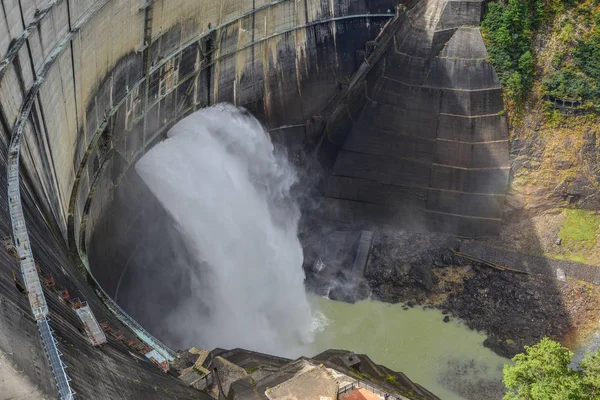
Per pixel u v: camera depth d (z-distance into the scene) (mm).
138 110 52688
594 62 66438
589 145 65750
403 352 57906
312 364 40312
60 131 39594
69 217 40000
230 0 59094
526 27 67625
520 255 64938
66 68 39938
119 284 48719
